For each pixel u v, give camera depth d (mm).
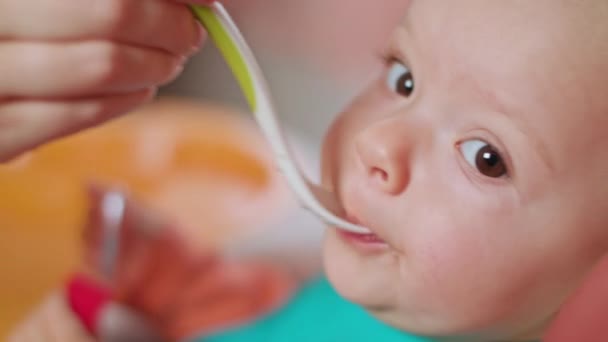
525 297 606
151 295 891
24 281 870
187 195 1033
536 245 595
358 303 615
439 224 588
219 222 1009
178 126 1145
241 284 937
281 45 1292
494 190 589
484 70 586
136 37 582
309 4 1274
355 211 604
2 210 934
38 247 898
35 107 592
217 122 1190
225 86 1341
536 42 582
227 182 1071
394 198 594
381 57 640
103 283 871
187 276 923
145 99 613
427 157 596
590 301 730
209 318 898
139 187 1024
